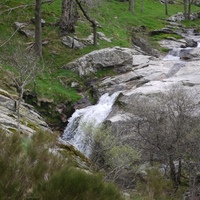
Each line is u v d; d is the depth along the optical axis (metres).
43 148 3.75
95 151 11.36
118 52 22.73
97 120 16.61
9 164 2.98
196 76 18.97
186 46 33.41
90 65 22.44
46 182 2.75
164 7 59.06
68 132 17.36
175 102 11.83
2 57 17.34
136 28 37.62
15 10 26.02
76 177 2.71
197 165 10.76
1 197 2.56
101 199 2.75
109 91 19.47
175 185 10.36
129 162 10.54
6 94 13.02
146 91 16.27
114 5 46.22
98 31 29.38
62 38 24.64
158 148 11.18
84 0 30.28
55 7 30.73
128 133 13.12
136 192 7.76
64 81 20.69
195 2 70.06
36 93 17.83
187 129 10.73
